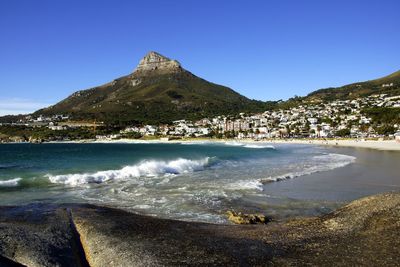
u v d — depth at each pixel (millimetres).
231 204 23953
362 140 151125
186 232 16625
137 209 22422
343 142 140250
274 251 13984
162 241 15188
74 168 46250
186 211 21938
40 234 15570
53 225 17203
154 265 12586
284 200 25359
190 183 32812
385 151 88500
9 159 67375
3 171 41875
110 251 14039
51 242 14758
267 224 18750
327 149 102750
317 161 57875
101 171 41625
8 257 13016
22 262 12797
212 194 27344
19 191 28297
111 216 19422
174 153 89125
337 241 14953
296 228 17219
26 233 15477
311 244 14711
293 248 14312
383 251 13711
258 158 65750
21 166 50219
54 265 12797
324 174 39812
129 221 18375
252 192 28312
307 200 25406
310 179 35844
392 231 15711
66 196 26484
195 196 26562
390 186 31672
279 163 54406
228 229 17297
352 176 38188
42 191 28469
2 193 27312
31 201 24531
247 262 12914
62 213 19797
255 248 14328
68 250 14344
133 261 12953
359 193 28234
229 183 32719
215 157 65875
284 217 20703
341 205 23828
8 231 15445
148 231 16672
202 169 45469
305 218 19750
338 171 42750
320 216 19250
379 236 15289
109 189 29547
